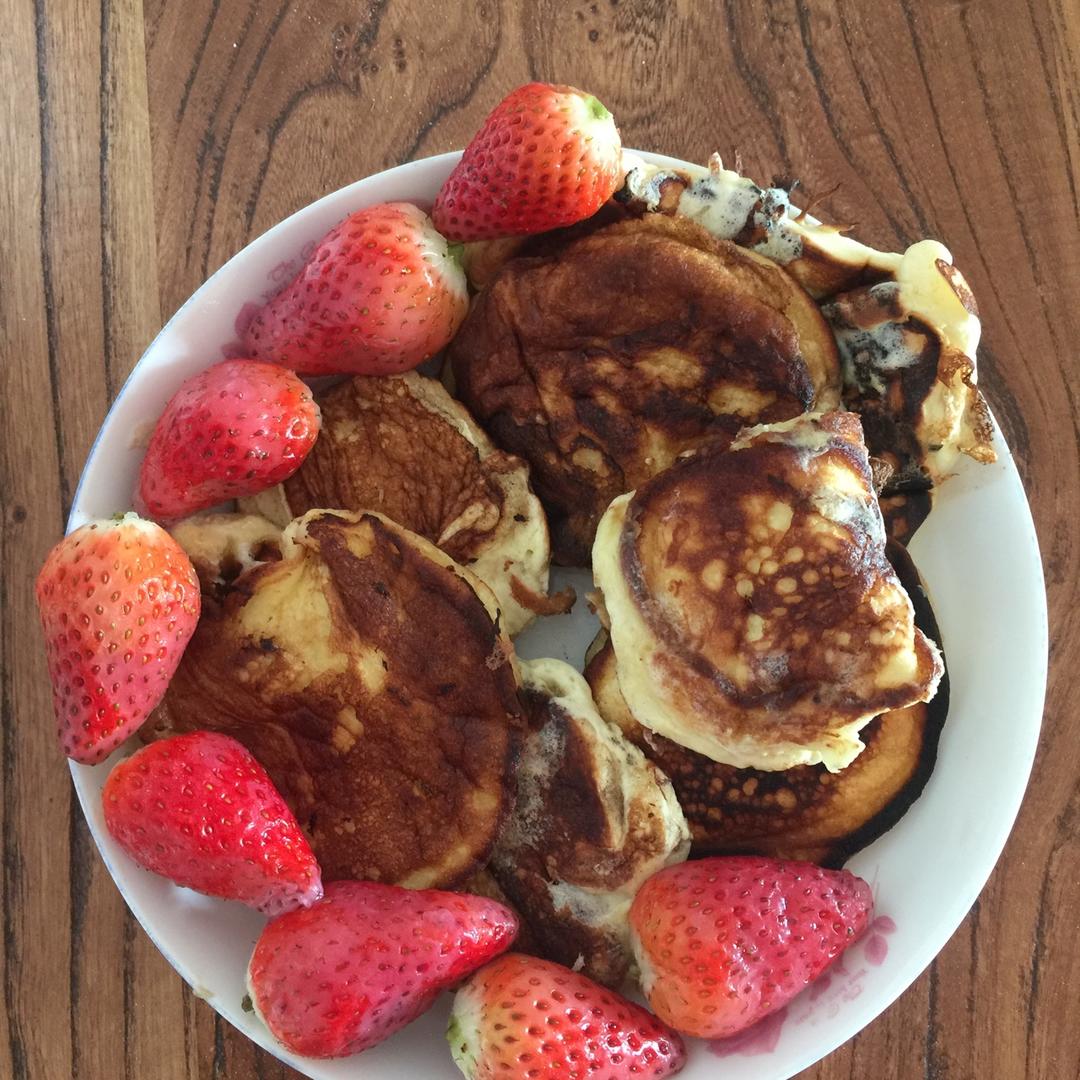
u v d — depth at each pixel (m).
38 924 0.31
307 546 0.27
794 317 0.28
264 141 0.32
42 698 0.31
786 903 0.26
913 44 0.32
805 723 0.25
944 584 0.29
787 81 0.32
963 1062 0.31
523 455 0.29
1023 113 0.32
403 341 0.28
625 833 0.27
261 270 0.28
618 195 0.27
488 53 0.32
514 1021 0.25
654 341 0.27
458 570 0.27
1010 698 0.27
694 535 0.26
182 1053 0.30
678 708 0.26
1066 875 0.31
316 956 0.24
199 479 0.27
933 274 0.27
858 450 0.26
